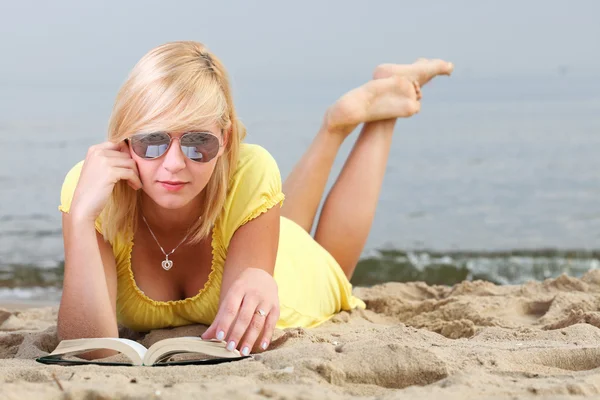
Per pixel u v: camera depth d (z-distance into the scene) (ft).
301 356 8.38
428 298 16.17
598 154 49.96
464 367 7.97
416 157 51.57
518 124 68.64
